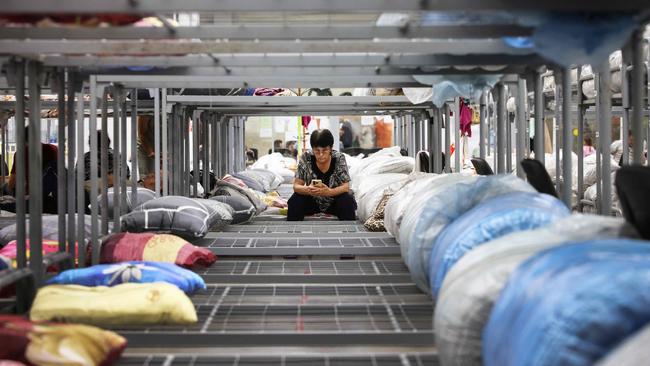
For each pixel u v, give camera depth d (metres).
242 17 2.66
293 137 12.70
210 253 3.88
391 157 7.54
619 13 2.21
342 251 4.25
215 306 2.98
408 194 4.17
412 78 4.02
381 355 2.35
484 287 1.79
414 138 8.45
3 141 7.53
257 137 12.77
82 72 3.45
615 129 9.98
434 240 2.84
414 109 7.14
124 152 4.77
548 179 2.89
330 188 6.31
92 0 1.94
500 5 1.97
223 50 2.58
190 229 4.35
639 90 2.69
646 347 1.15
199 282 3.19
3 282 2.66
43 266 3.09
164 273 3.08
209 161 8.00
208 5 1.95
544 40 2.28
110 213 5.54
